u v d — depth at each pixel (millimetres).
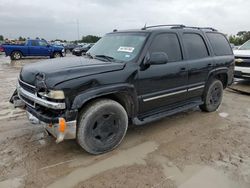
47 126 3188
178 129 4570
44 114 3203
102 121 3463
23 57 21016
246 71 7730
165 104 4430
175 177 3084
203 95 5301
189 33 4859
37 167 3221
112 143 3635
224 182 3014
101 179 3016
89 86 3223
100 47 4598
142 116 4117
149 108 4160
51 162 3346
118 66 3590
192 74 4711
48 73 3164
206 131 4516
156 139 4133
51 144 3830
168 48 4332
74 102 3096
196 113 5508
